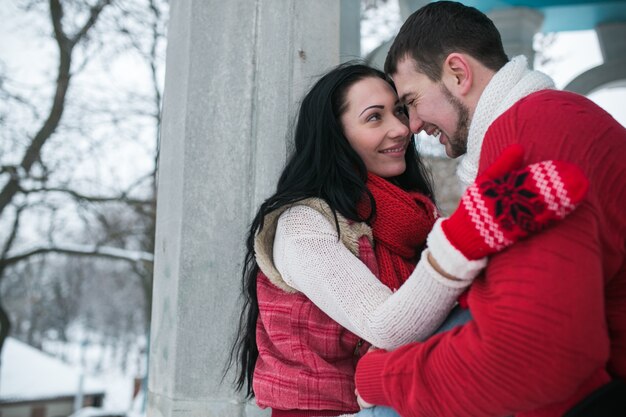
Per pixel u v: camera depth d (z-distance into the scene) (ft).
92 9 29.66
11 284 93.25
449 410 3.28
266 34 6.80
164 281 6.88
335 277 4.53
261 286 5.27
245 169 6.58
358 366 4.05
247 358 5.65
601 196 3.29
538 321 2.94
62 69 30.12
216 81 6.80
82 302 125.29
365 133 5.49
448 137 4.55
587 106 3.59
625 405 3.10
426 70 4.49
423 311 3.83
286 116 6.64
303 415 4.75
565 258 3.00
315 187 5.21
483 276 3.43
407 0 13.88
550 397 3.01
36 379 75.92
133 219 36.68
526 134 3.40
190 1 6.99
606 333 3.04
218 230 6.54
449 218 3.51
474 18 4.43
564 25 16.87
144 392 78.69
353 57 7.52
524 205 3.06
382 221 5.11
